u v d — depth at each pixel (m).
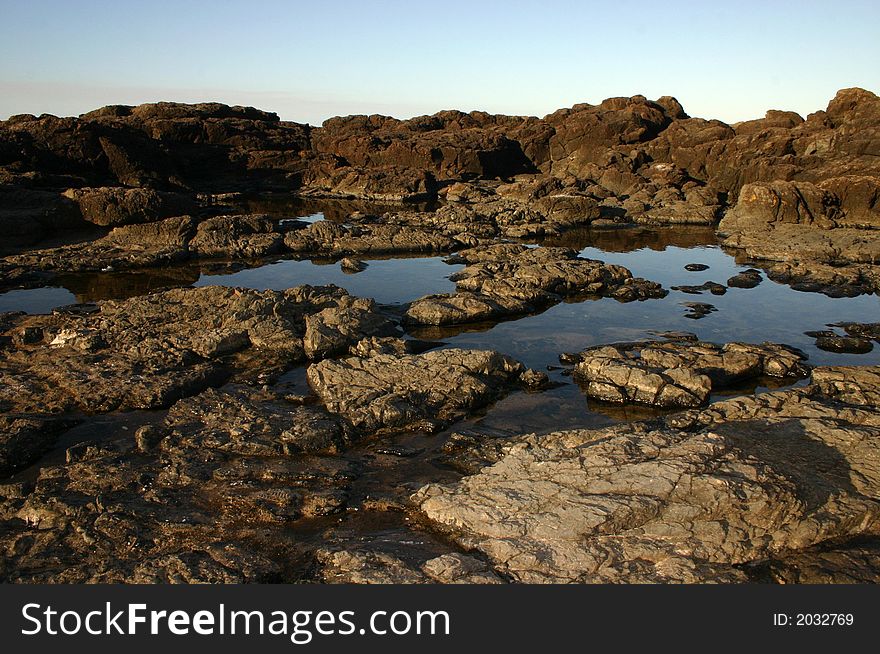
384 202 70.38
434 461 15.28
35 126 59.50
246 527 12.33
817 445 13.93
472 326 26.81
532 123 95.88
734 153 67.12
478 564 10.41
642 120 83.81
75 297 30.92
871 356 23.69
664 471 11.50
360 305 25.91
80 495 13.36
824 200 48.69
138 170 63.78
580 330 26.33
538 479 12.20
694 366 20.97
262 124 91.31
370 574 10.38
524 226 50.94
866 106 60.94
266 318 23.64
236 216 45.75
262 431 15.94
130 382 18.69
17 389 18.44
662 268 39.31
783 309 29.88
